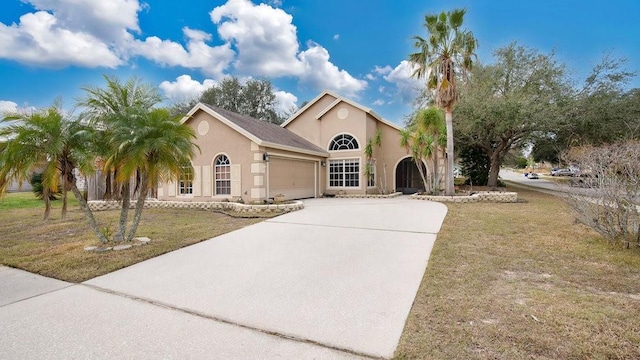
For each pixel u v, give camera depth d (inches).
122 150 264.7
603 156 265.7
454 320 136.4
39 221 431.5
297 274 205.0
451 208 502.0
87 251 261.4
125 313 152.6
